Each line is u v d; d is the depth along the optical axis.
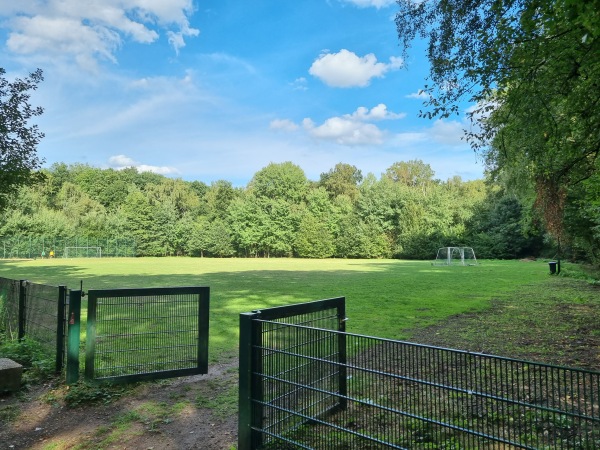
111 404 4.70
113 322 5.39
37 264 37.62
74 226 58.97
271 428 3.31
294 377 3.45
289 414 3.37
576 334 7.96
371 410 3.33
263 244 62.69
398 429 3.12
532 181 14.10
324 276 23.58
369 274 25.11
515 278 21.36
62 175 84.31
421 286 17.59
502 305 12.05
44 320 6.16
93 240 58.69
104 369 5.23
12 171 9.52
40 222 54.78
